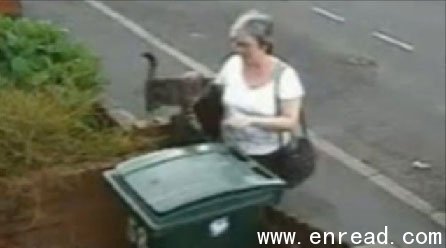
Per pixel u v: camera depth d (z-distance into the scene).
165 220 4.02
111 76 9.50
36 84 5.61
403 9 11.95
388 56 10.46
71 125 5.28
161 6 11.91
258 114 5.26
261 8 11.98
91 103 5.53
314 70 10.06
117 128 5.41
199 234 4.13
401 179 7.77
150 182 4.28
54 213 4.97
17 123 5.13
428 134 8.59
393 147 8.32
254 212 4.23
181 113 5.48
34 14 11.32
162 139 5.39
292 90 5.23
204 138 5.43
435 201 7.45
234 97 5.29
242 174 4.29
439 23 11.47
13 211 4.87
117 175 4.41
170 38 10.84
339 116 8.91
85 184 4.97
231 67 5.36
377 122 8.81
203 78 5.56
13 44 5.89
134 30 11.01
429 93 9.52
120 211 5.07
